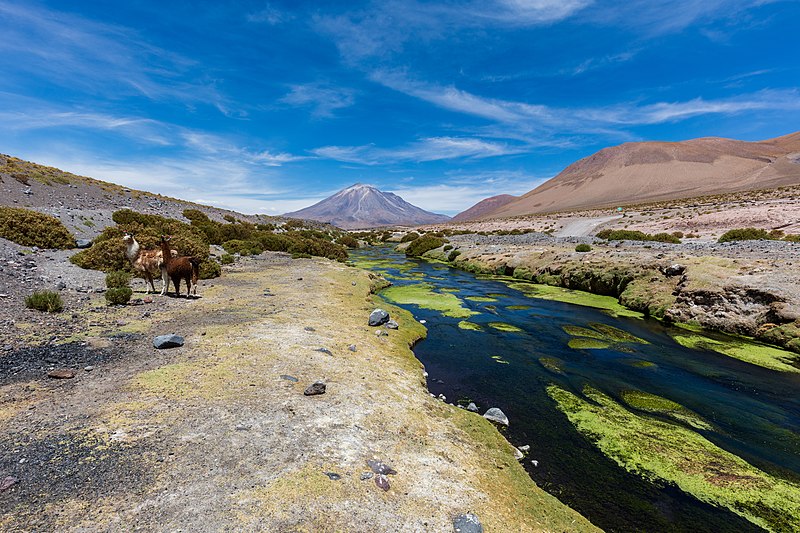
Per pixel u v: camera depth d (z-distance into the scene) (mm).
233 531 4160
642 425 9062
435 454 6609
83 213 28172
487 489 5953
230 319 12695
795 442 8375
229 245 33062
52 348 8828
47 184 34906
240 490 4828
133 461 5195
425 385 10594
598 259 26719
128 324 11234
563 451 7992
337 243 67312
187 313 13094
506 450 7555
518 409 9805
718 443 8344
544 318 19031
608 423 9141
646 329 17141
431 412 8328
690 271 19547
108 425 6008
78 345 9195
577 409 9844
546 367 12695
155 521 4191
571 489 6820
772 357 13406
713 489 6852
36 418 6031
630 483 7016
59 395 6840
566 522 5656
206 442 5793
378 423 7188
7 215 18672
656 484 6992
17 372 7496
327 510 4684
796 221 39375
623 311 20484
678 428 8945
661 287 20656
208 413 6660
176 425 6195
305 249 40438
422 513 4973
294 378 8477
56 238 19531
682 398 10516
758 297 16094
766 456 7859
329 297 18141
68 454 5207
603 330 16953
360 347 11656
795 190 77812
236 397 7352
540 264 31641
